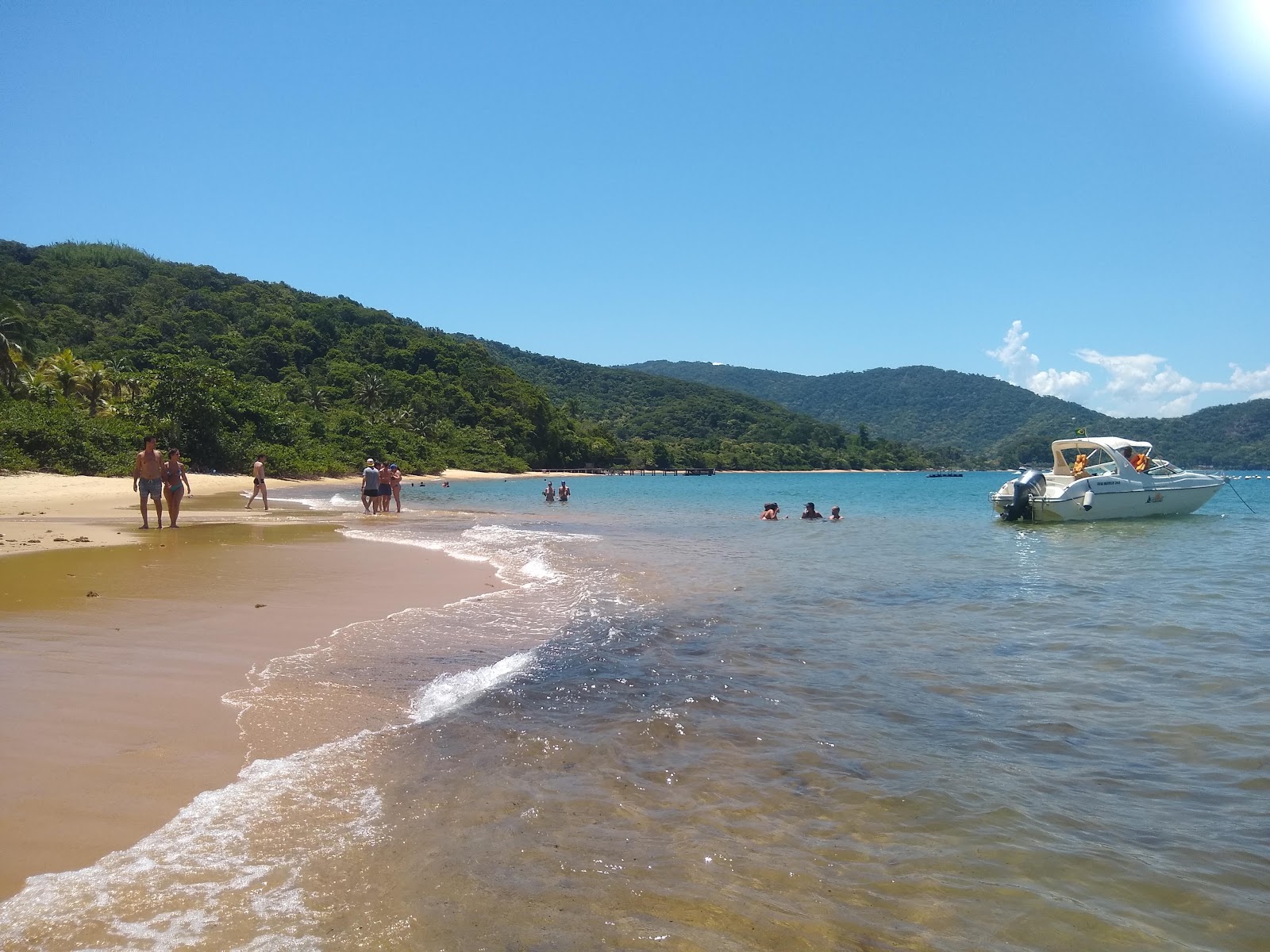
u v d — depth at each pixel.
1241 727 5.29
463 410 104.62
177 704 5.03
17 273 107.31
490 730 4.88
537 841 3.49
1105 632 8.16
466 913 2.89
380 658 6.44
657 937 2.80
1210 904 3.19
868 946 2.83
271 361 99.00
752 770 4.42
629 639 7.48
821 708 5.56
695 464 134.50
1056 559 14.63
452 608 8.70
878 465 153.75
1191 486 24.56
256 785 3.88
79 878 2.98
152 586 9.27
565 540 16.97
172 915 2.77
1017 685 6.20
